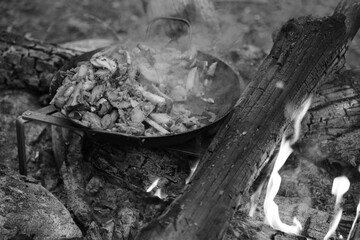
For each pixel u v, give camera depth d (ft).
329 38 3.70
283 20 5.33
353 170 3.59
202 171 3.15
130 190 3.56
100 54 3.57
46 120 3.34
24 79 4.18
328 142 3.68
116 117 3.32
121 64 3.45
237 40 4.99
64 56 4.17
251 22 5.29
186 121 3.35
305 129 3.74
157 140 3.22
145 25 5.32
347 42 3.87
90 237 3.26
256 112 3.40
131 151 3.52
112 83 3.39
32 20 5.45
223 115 3.35
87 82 3.31
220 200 3.01
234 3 5.53
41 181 3.80
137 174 3.51
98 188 3.57
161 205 3.48
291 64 3.61
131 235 3.33
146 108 3.34
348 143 3.66
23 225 3.05
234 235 3.21
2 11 5.54
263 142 3.28
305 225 3.30
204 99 3.67
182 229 2.90
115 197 3.55
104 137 3.25
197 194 3.02
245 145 3.24
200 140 3.44
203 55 3.90
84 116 3.26
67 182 3.60
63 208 3.22
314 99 3.84
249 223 3.26
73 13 5.56
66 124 3.33
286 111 3.43
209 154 3.27
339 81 4.00
